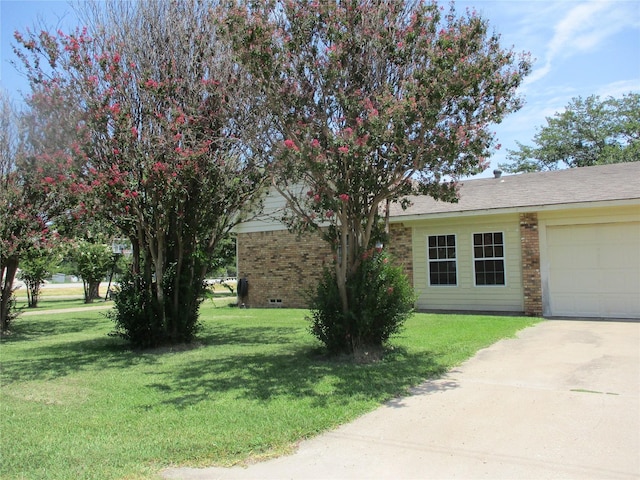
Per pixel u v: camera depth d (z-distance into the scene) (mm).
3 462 4195
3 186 12094
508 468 3895
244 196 10695
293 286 18719
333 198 7160
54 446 4547
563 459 4031
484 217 14891
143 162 9227
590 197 12961
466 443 4410
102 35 9742
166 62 9727
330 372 7168
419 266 15836
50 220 12586
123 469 4035
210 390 6430
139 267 10461
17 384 7055
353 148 6617
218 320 14836
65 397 6301
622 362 7426
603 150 31156
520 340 9570
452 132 6766
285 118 7621
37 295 23672
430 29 7320
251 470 3994
